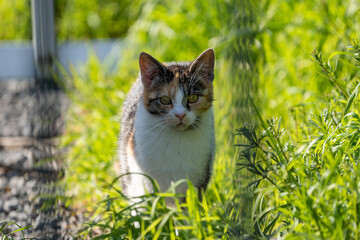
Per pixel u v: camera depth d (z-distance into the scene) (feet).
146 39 35.29
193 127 17.46
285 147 16.46
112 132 24.82
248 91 18.42
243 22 21.93
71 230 18.45
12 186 23.21
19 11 47.57
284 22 29.81
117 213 14.53
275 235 14.73
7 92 38.88
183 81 17.40
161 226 13.11
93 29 45.85
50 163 22.00
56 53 36.81
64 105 32.12
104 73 36.27
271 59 28.63
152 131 17.39
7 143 28.99
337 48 24.71
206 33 33.81
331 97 19.19
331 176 13.91
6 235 16.74
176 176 17.46
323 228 13.04
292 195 14.07
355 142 15.84
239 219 15.10
